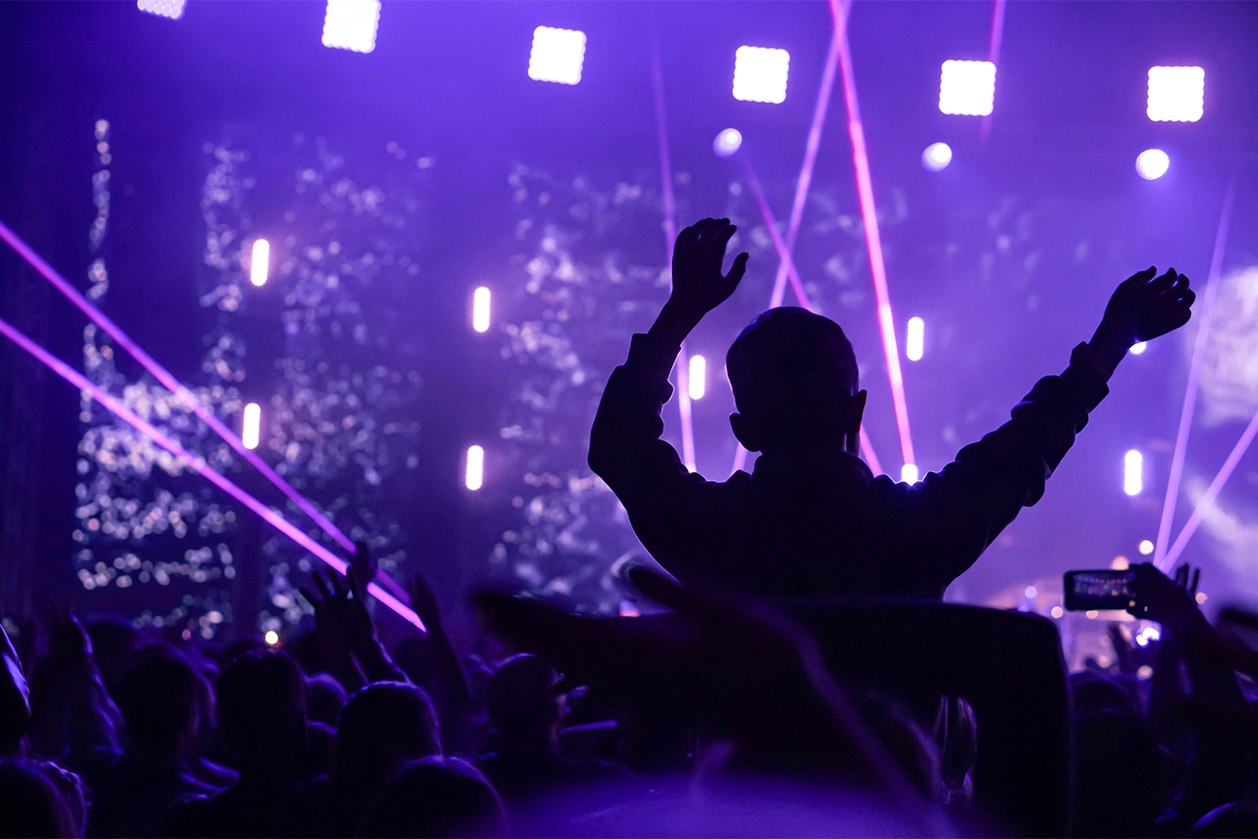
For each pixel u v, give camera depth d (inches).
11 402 823.1
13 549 851.4
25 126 778.8
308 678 231.3
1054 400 74.0
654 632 55.6
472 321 903.1
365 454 1139.9
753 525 70.5
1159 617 112.4
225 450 1117.1
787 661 55.6
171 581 1126.4
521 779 171.2
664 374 76.5
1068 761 55.1
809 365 73.3
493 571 1117.1
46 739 215.3
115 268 855.1
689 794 62.0
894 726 59.0
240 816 151.6
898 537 69.3
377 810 101.2
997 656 56.0
